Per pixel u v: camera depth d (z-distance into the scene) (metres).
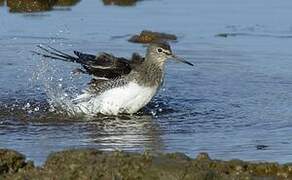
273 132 14.62
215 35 22.31
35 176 10.88
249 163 11.62
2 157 11.39
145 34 21.81
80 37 21.95
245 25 23.28
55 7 25.64
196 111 16.22
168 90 17.72
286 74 18.84
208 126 15.10
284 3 25.83
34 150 13.45
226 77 18.67
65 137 14.45
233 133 14.59
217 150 13.46
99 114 16.25
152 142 14.03
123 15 24.48
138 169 10.78
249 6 25.52
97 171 10.77
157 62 16.22
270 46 21.27
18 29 22.67
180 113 16.14
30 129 14.89
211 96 17.31
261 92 17.53
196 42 21.64
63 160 11.20
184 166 10.88
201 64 19.67
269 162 11.82
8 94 17.19
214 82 18.31
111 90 16.22
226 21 23.70
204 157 11.59
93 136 14.50
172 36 21.95
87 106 16.27
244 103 16.75
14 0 25.52
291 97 17.12
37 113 16.00
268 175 11.41
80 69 16.89
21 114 15.91
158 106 16.61
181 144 13.88
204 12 24.78
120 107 16.16
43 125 15.24
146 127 15.16
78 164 10.95
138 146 13.80
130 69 16.36
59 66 19.25
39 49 20.47
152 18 24.05
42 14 24.61
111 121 15.73
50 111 16.16
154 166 10.82
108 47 20.94
